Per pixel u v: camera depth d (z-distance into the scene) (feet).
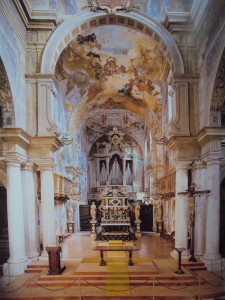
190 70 49.39
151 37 52.06
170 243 65.10
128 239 69.15
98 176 115.96
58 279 39.34
